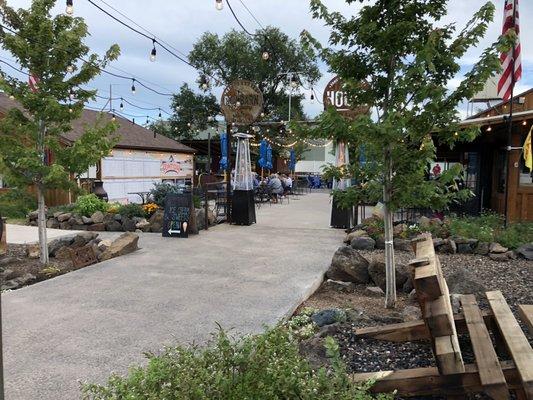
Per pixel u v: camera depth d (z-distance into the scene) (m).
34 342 3.55
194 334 3.71
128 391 1.93
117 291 5.03
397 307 4.28
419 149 4.11
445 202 4.02
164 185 12.29
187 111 34.31
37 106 6.15
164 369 2.04
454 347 2.24
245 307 4.41
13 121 6.33
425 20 4.05
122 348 3.43
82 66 6.46
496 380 2.14
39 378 2.95
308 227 10.45
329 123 3.89
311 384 1.94
